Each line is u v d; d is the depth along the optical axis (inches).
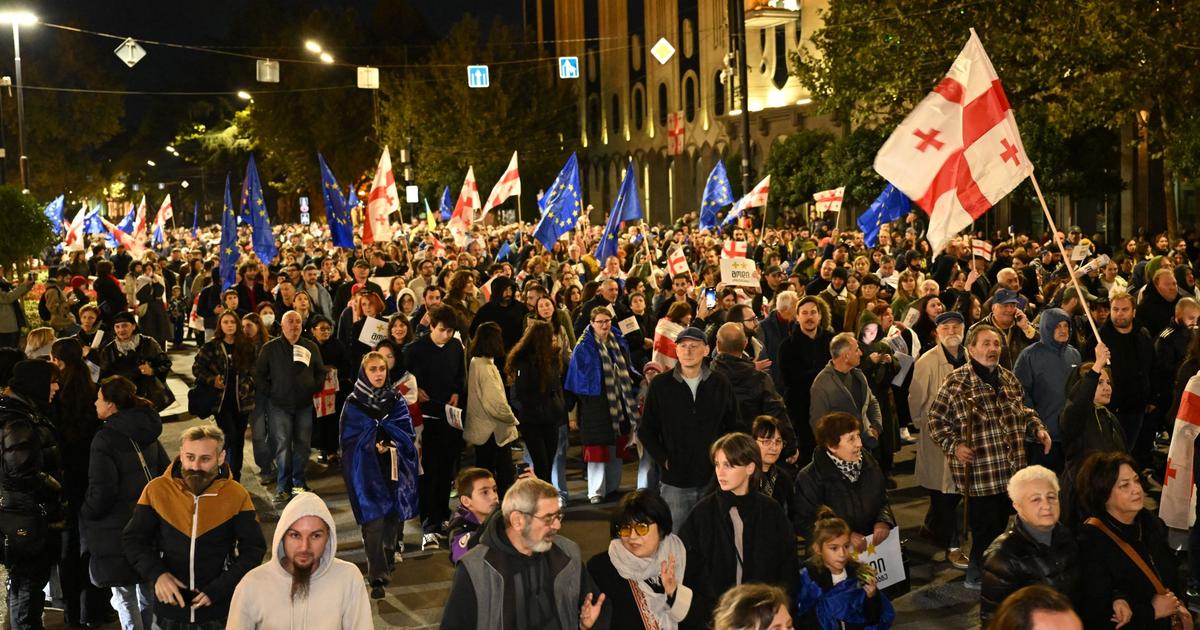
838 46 1165.1
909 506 428.1
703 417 321.1
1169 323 497.7
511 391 426.6
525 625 199.2
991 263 736.3
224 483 243.8
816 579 229.0
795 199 1647.4
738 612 160.6
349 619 206.4
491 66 2474.2
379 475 346.6
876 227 812.0
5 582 358.9
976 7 1036.5
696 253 977.5
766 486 314.7
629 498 216.8
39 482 289.3
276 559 207.2
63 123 2790.4
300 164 2994.6
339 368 523.2
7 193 981.8
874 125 1560.0
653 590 216.7
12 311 722.8
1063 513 295.1
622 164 2628.0
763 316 572.7
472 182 1100.5
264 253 771.4
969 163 319.9
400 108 2502.5
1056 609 132.2
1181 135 951.6
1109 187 1288.1
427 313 537.6
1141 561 221.8
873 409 370.9
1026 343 446.6
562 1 2817.4
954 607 321.4
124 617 286.0
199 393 461.1
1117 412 432.5
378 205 892.0
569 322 537.6
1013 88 1013.8
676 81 2357.3
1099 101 953.5
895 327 438.9
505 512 200.1
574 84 2780.5
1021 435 330.6
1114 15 916.6
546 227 762.8
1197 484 299.7
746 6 1898.4
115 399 277.7
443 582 358.9
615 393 433.1
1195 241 1026.7
